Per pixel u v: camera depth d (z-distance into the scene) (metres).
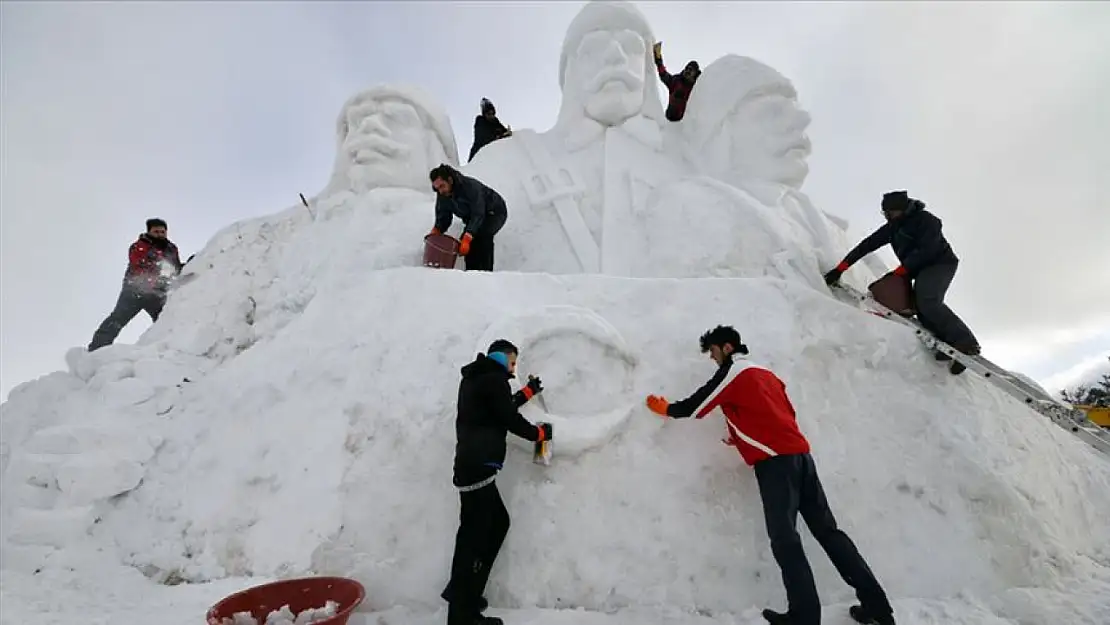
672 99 7.90
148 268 6.68
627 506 3.29
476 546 2.86
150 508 3.88
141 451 4.16
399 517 3.29
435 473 3.39
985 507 3.39
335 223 5.96
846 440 3.55
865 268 5.68
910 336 4.00
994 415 3.83
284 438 3.78
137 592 3.37
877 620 2.84
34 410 4.94
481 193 4.85
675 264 4.91
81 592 3.37
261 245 6.70
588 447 3.38
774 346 3.79
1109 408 10.39
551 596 3.10
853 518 3.34
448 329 3.87
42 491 3.98
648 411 3.55
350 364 3.92
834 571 3.22
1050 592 3.13
